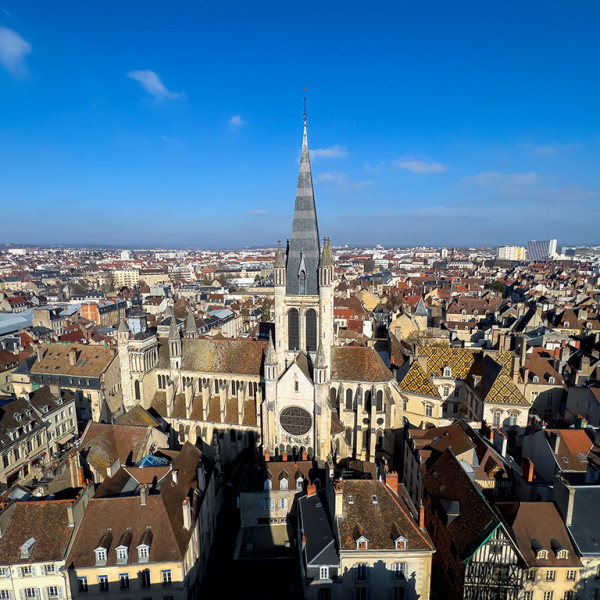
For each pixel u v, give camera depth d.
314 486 77.44
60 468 75.00
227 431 107.06
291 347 101.81
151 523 65.06
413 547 62.41
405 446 100.62
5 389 150.38
